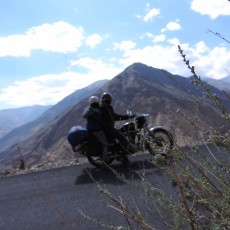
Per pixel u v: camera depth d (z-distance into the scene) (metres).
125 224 4.11
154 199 2.09
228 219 1.63
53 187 7.87
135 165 8.47
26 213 6.02
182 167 1.74
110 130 9.41
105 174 8.43
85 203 5.83
